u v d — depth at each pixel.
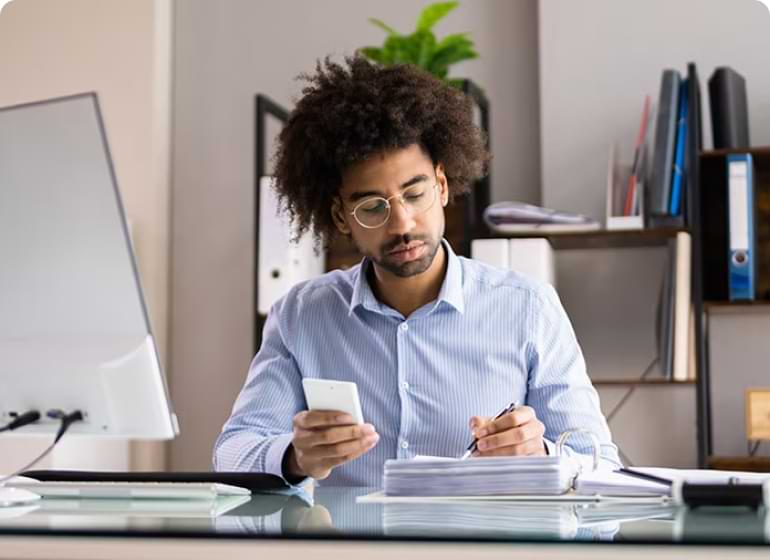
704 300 3.16
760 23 3.36
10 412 1.37
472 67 3.67
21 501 1.25
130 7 3.91
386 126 1.74
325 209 1.96
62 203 1.30
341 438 1.39
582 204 3.42
